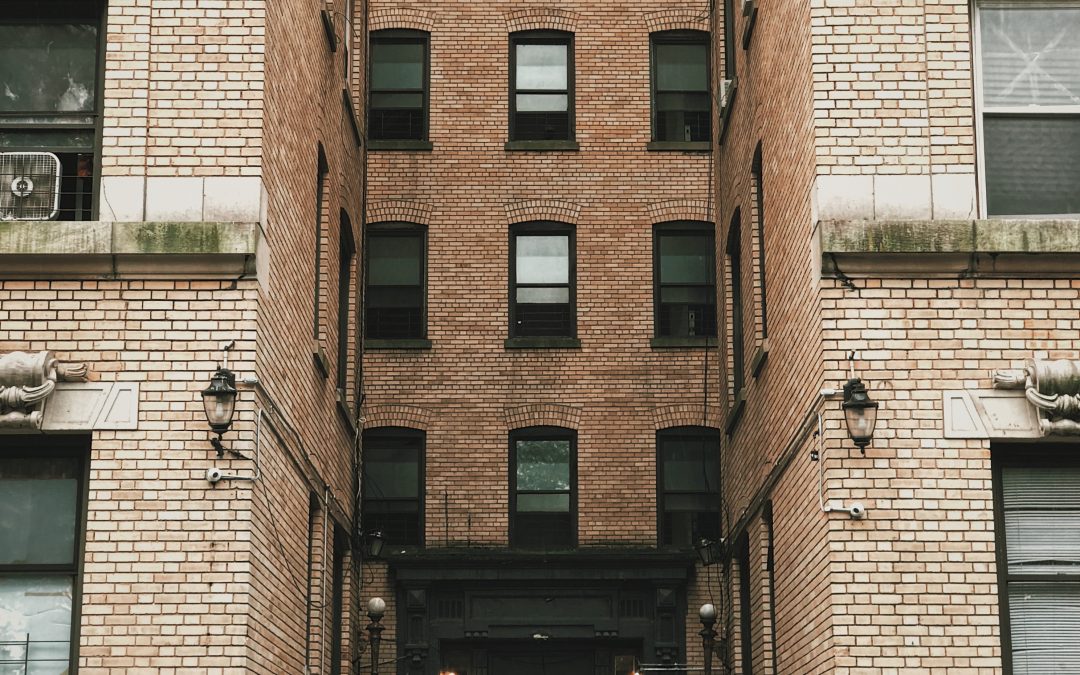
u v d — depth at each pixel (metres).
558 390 23.83
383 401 23.73
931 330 13.05
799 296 14.60
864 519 12.68
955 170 13.39
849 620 12.50
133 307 12.86
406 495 23.52
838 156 13.43
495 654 22.59
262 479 13.06
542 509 23.50
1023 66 13.81
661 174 24.80
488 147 24.92
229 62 13.43
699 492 23.53
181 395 12.70
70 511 12.84
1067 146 13.70
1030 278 13.16
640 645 22.50
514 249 24.62
